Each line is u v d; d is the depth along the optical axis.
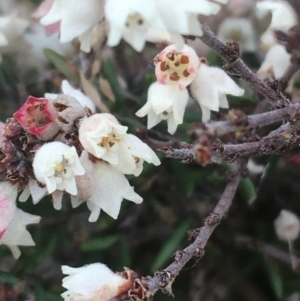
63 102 0.07
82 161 0.07
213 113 0.09
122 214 0.09
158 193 0.09
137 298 0.07
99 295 0.07
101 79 0.09
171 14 0.06
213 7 0.07
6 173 0.07
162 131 0.09
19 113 0.07
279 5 0.08
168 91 0.08
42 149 0.07
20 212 0.08
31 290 0.09
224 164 0.09
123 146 0.07
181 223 0.09
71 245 0.09
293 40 0.08
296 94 0.09
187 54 0.08
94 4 0.07
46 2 0.09
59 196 0.08
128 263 0.09
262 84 0.07
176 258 0.07
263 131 0.09
